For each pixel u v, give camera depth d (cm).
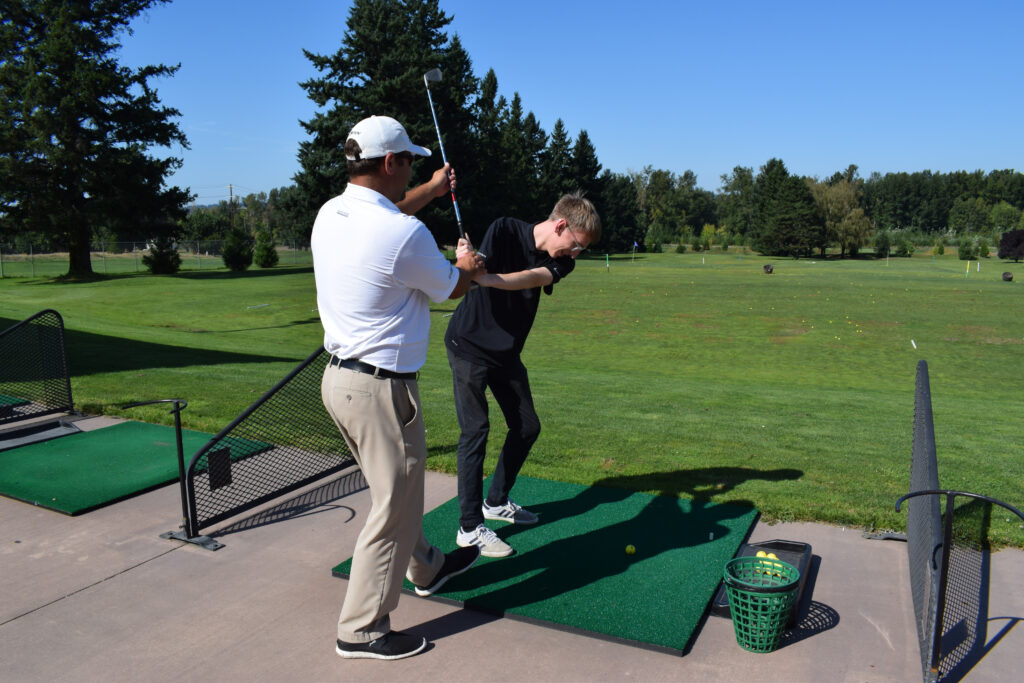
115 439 505
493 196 4847
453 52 4666
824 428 627
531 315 325
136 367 888
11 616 278
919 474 290
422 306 240
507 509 362
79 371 827
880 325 2130
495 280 269
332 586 302
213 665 244
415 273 226
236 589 300
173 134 3897
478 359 319
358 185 230
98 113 3638
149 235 4112
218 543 343
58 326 564
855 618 274
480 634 263
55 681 236
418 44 4428
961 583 291
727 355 1716
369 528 242
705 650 253
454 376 327
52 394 591
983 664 241
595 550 330
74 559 327
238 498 388
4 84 3588
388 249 220
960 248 6975
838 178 13788
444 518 368
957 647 248
